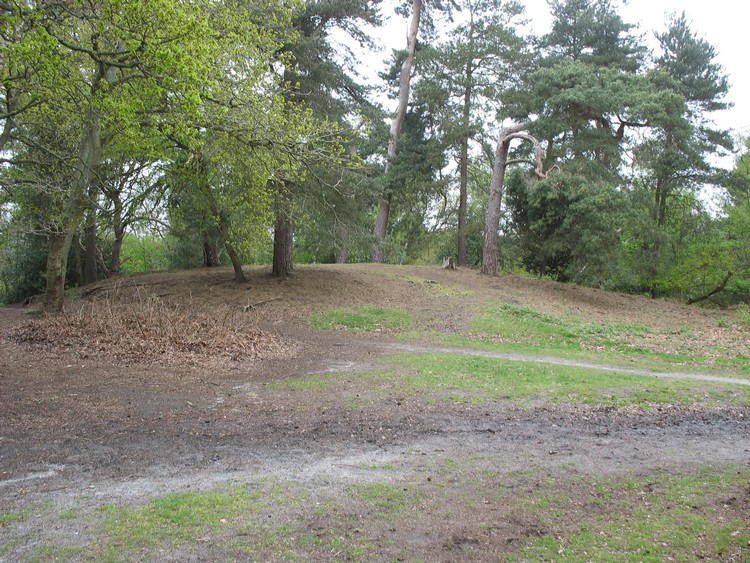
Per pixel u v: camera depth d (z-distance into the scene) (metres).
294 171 14.86
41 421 7.36
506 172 36.41
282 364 12.22
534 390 10.26
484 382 10.78
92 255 29.41
